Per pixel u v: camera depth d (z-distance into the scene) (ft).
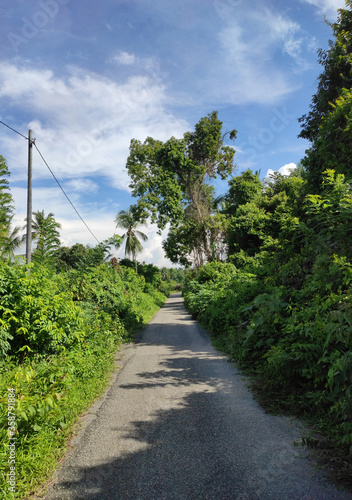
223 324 34.32
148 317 59.72
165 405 16.06
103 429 13.70
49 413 12.64
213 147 96.68
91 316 29.48
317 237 17.12
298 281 21.45
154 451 11.60
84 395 17.17
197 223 94.84
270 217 66.74
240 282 34.06
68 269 39.19
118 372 23.04
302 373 14.44
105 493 9.34
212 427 13.24
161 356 27.37
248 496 8.84
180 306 101.60
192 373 21.52
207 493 9.08
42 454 11.18
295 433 12.24
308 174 26.50
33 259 33.60
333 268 14.66
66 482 9.97
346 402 10.61
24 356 17.69
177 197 94.53
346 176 21.11
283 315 19.25
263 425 13.10
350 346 12.34
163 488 9.41
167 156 95.04
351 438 9.89
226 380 19.43
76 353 20.81
